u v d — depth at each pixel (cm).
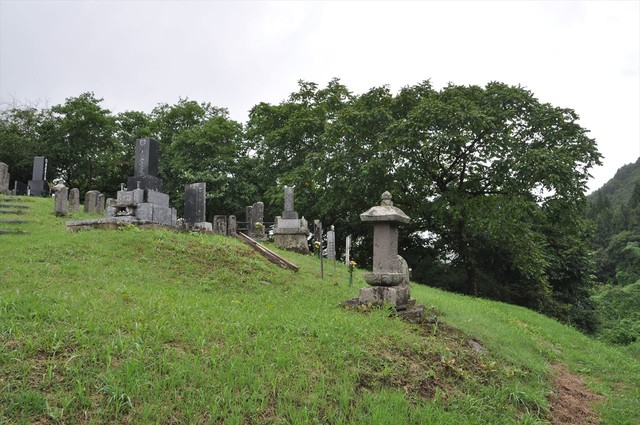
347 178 2456
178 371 516
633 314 2948
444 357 723
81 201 4028
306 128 3095
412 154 2272
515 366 824
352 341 708
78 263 1034
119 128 4038
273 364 576
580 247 3189
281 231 2166
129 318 640
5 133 3812
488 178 2255
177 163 3416
